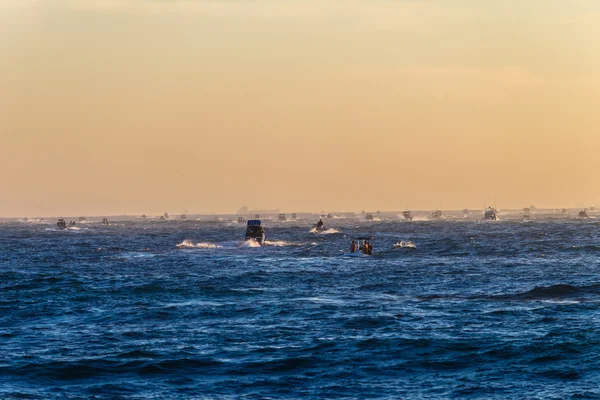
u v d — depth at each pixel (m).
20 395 114.38
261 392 115.31
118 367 130.50
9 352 142.25
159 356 137.38
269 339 151.38
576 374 122.56
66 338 155.88
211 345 146.50
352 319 172.88
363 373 125.69
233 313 184.88
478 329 158.62
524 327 160.12
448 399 110.88
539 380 120.00
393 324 166.12
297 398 112.19
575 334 149.62
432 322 168.12
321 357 135.75
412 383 119.56
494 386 117.19
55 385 120.31
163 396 113.62
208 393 115.00
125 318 180.75
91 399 112.19
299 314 181.38
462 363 131.00
